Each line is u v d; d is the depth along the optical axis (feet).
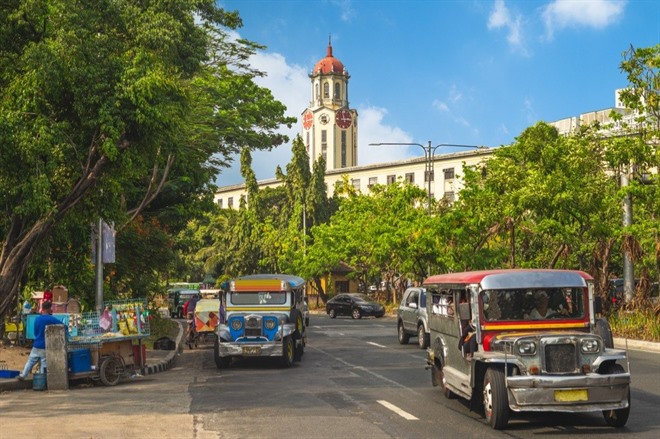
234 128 107.96
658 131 97.14
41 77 54.44
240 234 262.47
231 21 72.33
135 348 60.49
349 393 48.21
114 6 59.47
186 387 52.85
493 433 34.27
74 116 58.85
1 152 54.44
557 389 33.58
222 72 109.19
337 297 175.52
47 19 58.65
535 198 97.91
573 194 98.07
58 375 51.88
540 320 37.78
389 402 43.98
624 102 98.43
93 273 93.30
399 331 91.30
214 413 40.55
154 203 119.24
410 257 146.51
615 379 33.81
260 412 40.78
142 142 59.72
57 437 33.58
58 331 52.21
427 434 34.04
